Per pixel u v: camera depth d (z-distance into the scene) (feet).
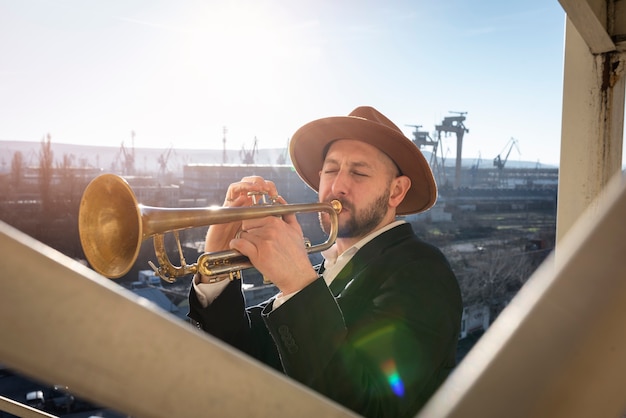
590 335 0.74
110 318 0.80
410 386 5.32
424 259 6.17
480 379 0.78
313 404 1.01
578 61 8.61
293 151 8.63
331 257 7.81
